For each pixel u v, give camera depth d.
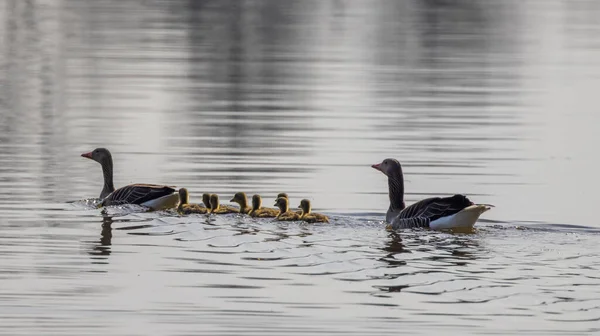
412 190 23.44
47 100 35.41
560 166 26.12
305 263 16.75
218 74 42.50
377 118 32.84
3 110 33.28
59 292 15.41
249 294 15.23
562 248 17.78
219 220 19.92
